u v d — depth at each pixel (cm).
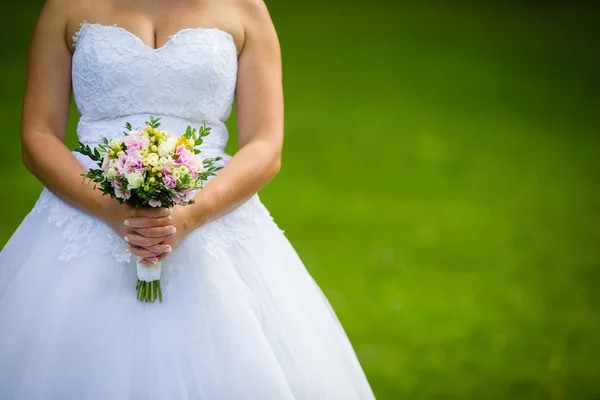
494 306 969
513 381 791
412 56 2356
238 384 411
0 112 1625
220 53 449
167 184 389
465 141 1667
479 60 2344
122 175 390
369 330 894
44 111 451
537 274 1064
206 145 458
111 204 418
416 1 3123
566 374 811
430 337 884
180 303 426
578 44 2572
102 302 422
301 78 2098
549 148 1642
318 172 1459
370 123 1761
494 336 891
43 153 437
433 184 1422
